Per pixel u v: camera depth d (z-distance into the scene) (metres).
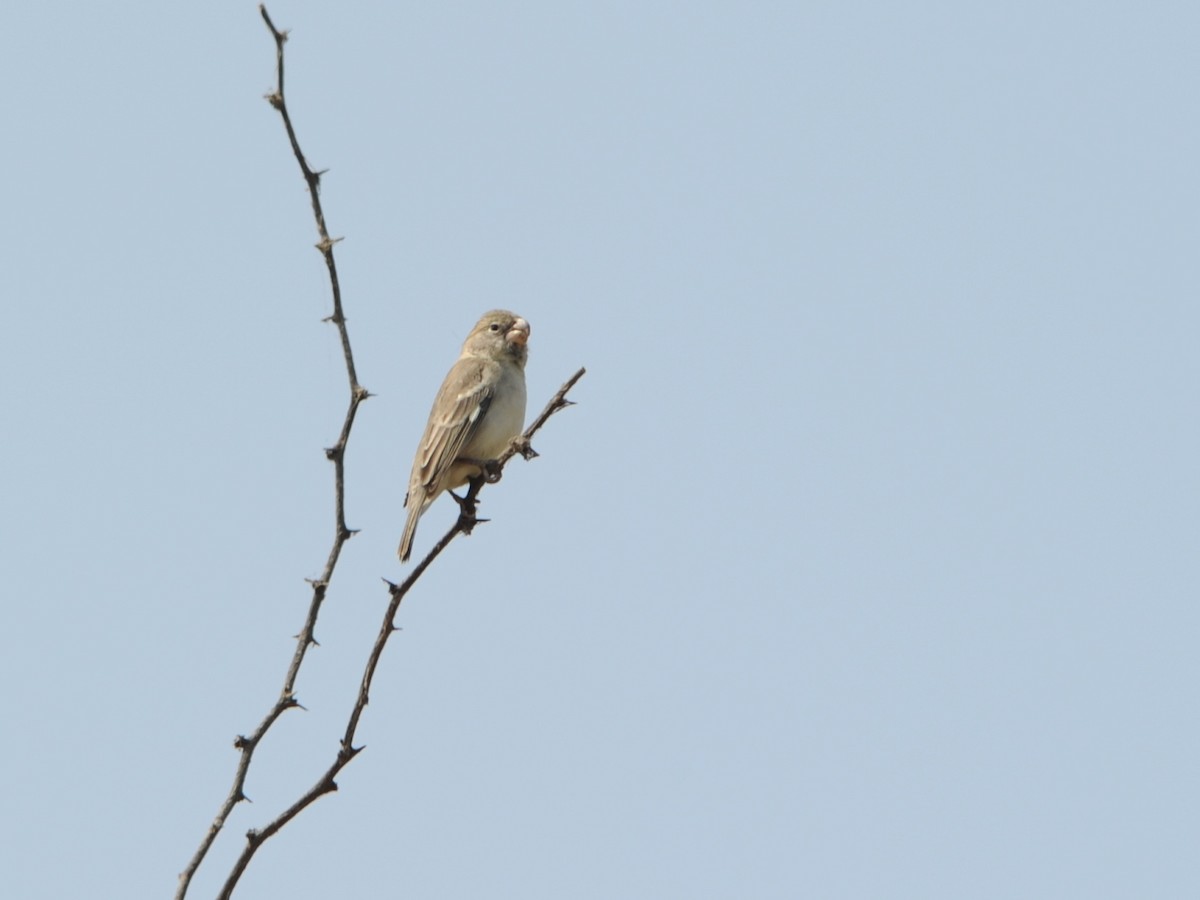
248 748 9.12
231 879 9.09
